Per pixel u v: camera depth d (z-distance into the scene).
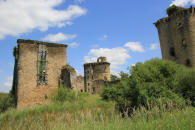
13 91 20.09
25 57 19.27
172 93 11.85
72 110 12.40
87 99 19.48
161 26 26.95
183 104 9.83
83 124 7.32
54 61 21.11
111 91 17.44
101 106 13.74
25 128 9.25
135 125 6.80
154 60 16.09
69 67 20.94
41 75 19.83
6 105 18.00
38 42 20.23
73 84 20.02
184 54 23.22
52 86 20.33
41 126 8.42
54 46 21.41
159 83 13.02
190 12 22.86
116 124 7.08
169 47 25.50
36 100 18.94
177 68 15.12
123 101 13.21
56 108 12.65
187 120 6.11
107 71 44.81
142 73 14.19
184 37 23.25
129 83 14.29
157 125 6.34
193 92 12.03
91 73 45.28
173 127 5.76
